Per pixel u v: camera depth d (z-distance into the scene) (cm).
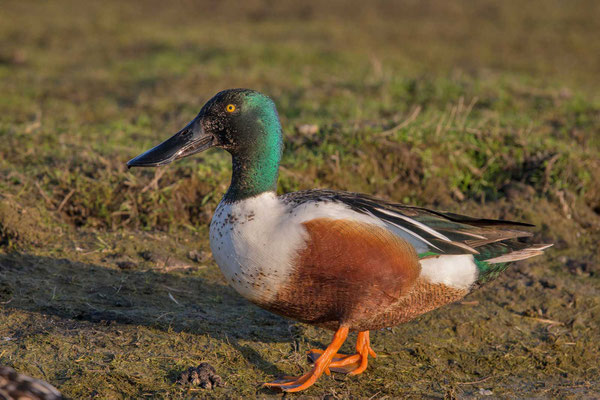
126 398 606
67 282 802
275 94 1555
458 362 740
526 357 759
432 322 809
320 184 1060
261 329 754
